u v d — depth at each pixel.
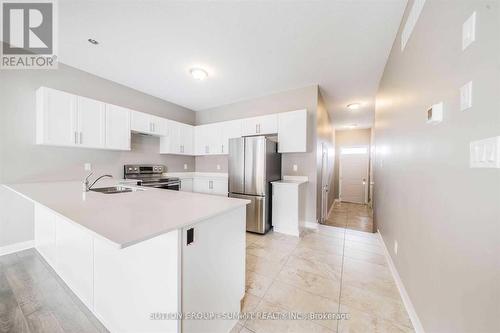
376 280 1.79
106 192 1.92
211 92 3.57
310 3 1.60
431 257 1.10
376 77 2.91
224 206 1.29
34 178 2.37
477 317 0.73
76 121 2.47
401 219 1.68
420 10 1.29
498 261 0.63
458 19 0.86
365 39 2.05
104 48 2.24
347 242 2.67
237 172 3.19
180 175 4.35
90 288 1.35
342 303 1.50
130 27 1.89
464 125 0.81
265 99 3.69
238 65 2.61
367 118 5.35
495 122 0.64
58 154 2.55
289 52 2.31
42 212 2.03
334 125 6.25
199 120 4.67
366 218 4.45
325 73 2.82
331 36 2.01
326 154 4.55
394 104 2.00
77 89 2.69
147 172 3.59
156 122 3.50
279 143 3.26
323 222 4.00
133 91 3.40
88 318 1.33
